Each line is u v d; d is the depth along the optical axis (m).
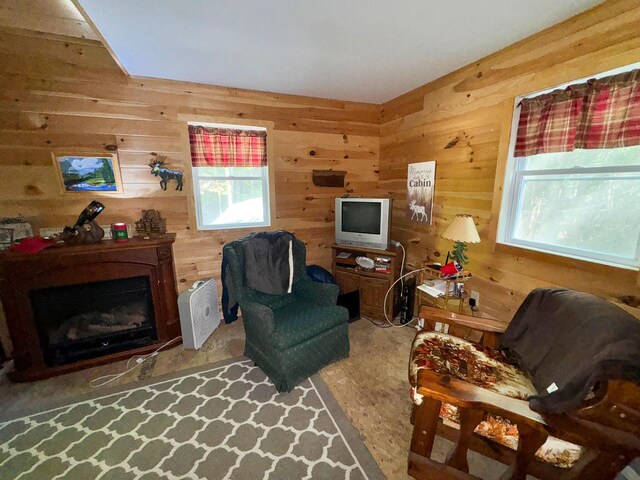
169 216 2.81
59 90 2.31
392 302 3.06
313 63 2.31
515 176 2.10
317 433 1.66
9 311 2.06
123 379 2.15
